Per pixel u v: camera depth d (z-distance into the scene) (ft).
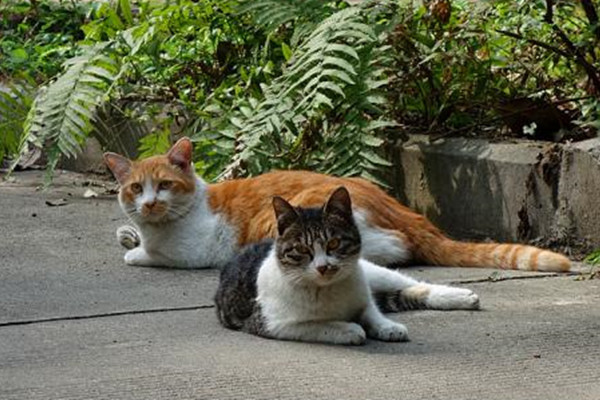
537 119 27.73
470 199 26.81
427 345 18.85
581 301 21.52
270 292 19.35
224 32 35.06
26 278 24.07
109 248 26.96
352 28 28.45
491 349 18.56
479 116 28.63
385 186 27.45
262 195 25.35
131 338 19.62
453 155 27.07
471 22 28.86
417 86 29.07
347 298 19.13
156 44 34.53
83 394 16.66
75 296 22.61
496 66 29.89
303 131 28.58
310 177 25.52
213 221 25.32
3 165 37.32
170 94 35.04
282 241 18.97
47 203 31.55
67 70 32.76
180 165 25.48
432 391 16.56
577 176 24.70
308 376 17.30
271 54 33.45
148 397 16.48
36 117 31.07
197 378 17.29
